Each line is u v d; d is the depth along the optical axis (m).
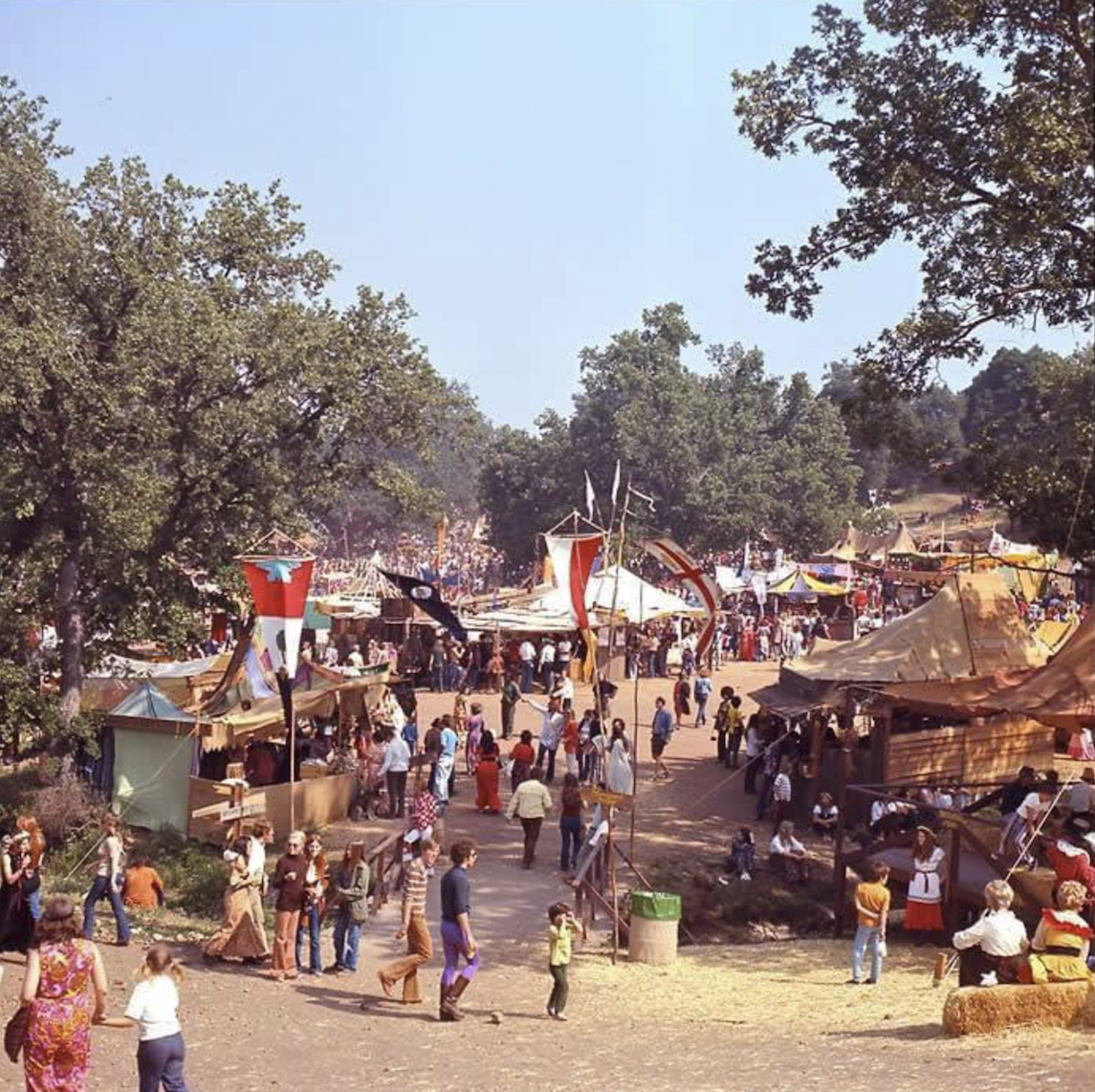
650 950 20.27
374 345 31.89
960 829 21.06
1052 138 21.56
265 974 18.52
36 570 29.95
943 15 23.84
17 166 28.81
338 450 32.81
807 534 97.25
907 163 24.92
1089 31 22.47
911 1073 11.70
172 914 22.80
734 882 25.25
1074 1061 11.56
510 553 102.69
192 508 31.56
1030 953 14.08
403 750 29.06
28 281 29.20
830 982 19.02
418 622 49.66
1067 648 24.69
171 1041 10.88
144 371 29.03
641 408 94.06
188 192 30.89
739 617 58.97
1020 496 25.23
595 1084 12.30
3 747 32.25
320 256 32.59
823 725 30.55
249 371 30.89
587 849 23.06
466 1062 13.82
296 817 27.33
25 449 29.88
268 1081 13.09
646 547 24.06
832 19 25.67
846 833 28.75
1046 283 24.77
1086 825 21.22
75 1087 10.27
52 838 26.95
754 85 25.98
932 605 31.83
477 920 22.23
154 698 28.31
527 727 40.00
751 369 105.88
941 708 28.27
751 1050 13.94
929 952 20.80
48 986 10.25
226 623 39.34
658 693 46.28
